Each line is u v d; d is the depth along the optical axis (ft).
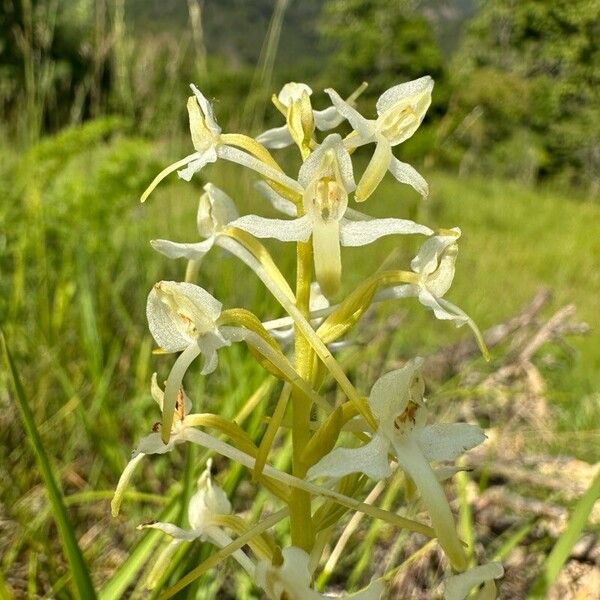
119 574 0.27
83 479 0.41
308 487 0.20
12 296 0.51
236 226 0.21
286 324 0.23
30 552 0.33
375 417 0.20
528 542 0.37
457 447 0.20
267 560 0.20
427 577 0.34
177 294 0.21
